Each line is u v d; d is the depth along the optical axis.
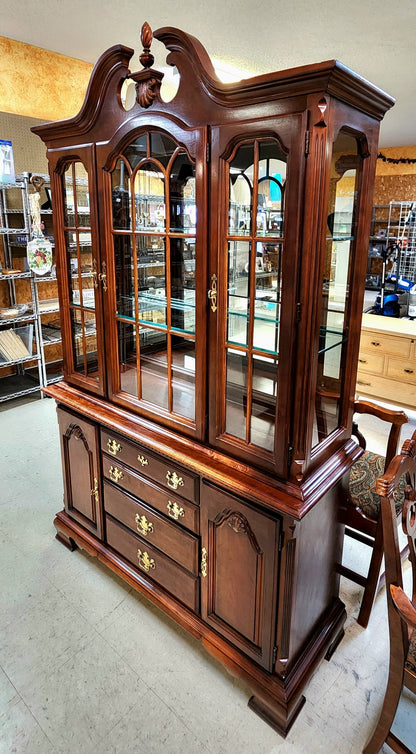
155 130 1.34
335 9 2.81
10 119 3.56
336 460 1.41
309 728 1.42
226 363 1.35
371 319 3.85
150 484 1.65
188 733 1.40
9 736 1.38
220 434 1.40
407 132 6.90
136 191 1.48
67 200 1.81
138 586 1.81
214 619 1.54
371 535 1.71
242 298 1.25
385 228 9.26
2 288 4.00
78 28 3.14
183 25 3.05
